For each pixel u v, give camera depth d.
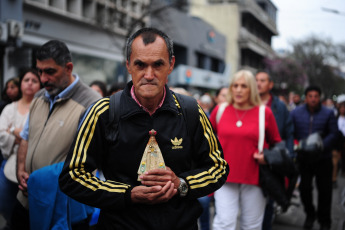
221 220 3.15
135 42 1.62
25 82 3.35
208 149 1.83
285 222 4.98
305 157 4.48
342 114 8.73
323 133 4.85
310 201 4.77
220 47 33.38
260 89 4.25
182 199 1.72
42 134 2.53
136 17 17.23
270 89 4.37
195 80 27.34
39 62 2.50
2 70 10.20
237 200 3.21
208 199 3.76
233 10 36.53
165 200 1.61
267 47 42.75
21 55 10.59
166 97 1.72
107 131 1.68
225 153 3.22
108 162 1.70
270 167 3.10
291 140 4.22
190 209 1.73
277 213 5.02
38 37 12.25
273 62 36.91
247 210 3.21
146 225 1.63
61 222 2.38
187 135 1.75
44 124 2.59
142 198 1.59
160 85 1.62
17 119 3.29
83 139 1.66
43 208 2.37
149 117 1.68
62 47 2.53
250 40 37.22
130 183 1.67
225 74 34.19
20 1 10.52
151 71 1.60
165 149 1.68
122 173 1.68
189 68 26.27
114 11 15.12
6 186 3.05
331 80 41.69
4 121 3.26
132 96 1.71
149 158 1.64
